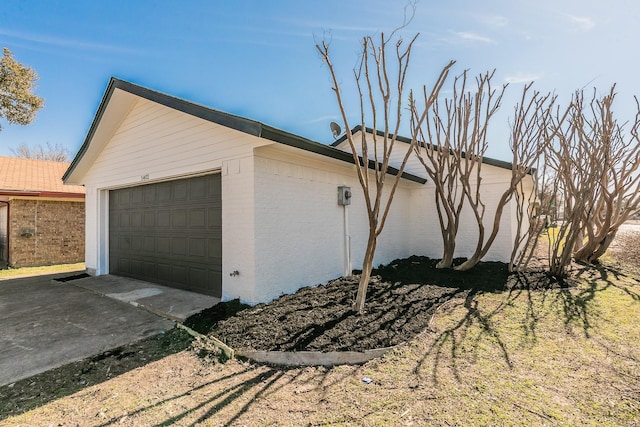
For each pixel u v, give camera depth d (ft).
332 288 18.31
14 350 12.15
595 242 24.59
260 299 15.79
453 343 11.93
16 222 33.65
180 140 19.35
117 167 24.30
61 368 10.82
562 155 22.20
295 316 13.92
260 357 11.00
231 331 12.66
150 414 8.24
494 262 25.73
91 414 8.30
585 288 18.49
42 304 17.92
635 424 7.54
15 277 26.50
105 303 17.94
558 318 14.08
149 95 18.53
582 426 7.50
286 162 17.61
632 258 27.22
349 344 11.47
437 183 22.24
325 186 20.33
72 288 21.70
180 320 14.69
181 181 20.35
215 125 17.40
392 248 27.20
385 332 12.53
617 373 9.80
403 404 8.48
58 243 36.27
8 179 36.60
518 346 11.63
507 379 9.55
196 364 10.93
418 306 15.48
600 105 21.11
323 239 20.02
